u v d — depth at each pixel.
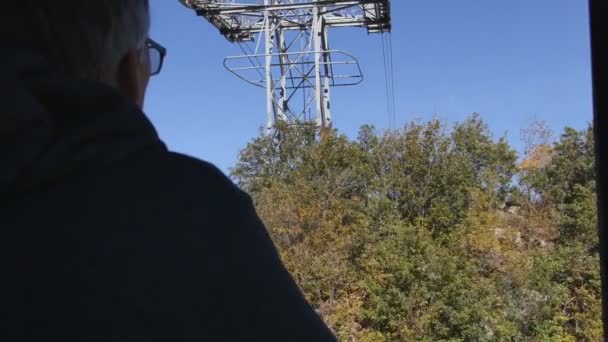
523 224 20.03
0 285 0.92
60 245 0.94
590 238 18.72
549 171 20.67
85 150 0.99
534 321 17.83
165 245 0.98
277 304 1.01
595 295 17.62
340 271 18.17
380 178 20.84
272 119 21.92
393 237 18.80
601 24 1.44
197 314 0.95
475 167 21.83
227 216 1.04
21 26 1.08
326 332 1.05
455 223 20.03
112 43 1.19
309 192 19.59
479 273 19.16
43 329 0.90
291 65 22.39
